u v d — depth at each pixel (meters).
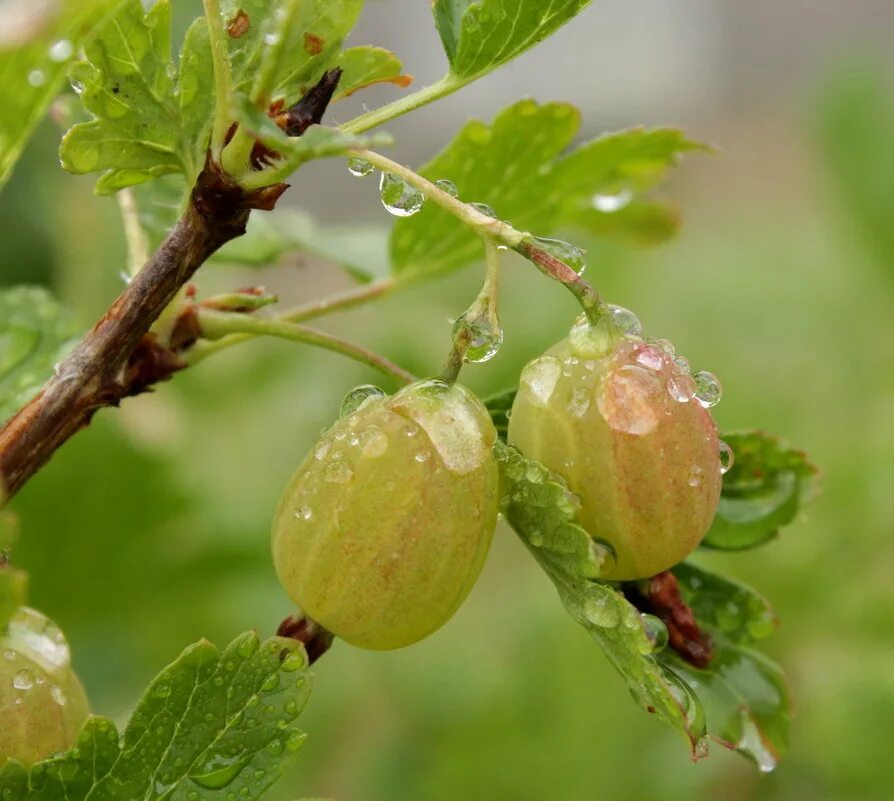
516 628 0.34
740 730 0.18
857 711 0.29
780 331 0.38
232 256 0.24
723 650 0.18
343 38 0.18
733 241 0.44
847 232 0.36
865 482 0.32
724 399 0.36
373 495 0.17
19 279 0.30
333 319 0.36
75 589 0.27
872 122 0.36
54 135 0.30
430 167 0.21
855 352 0.36
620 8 0.75
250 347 0.35
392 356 0.34
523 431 0.17
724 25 0.78
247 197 0.17
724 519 0.19
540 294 0.35
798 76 0.78
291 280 0.54
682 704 0.17
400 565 0.17
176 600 0.29
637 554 0.17
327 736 0.34
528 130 0.21
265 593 0.31
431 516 0.17
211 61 0.18
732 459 0.18
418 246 0.22
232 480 0.33
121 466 0.26
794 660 0.31
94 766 0.17
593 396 0.17
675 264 0.40
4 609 0.16
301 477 0.17
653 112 0.76
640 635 0.17
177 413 0.32
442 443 0.17
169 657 0.30
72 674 0.18
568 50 0.73
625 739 0.31
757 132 0.75
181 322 0.18
